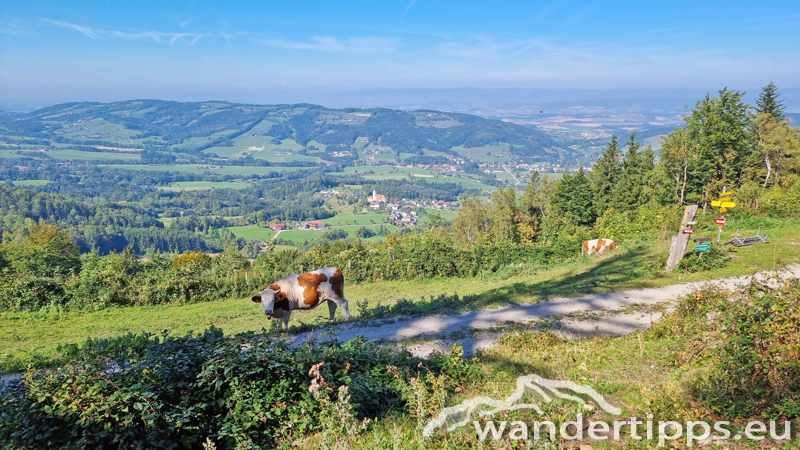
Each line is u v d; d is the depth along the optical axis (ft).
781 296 24.16
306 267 96.78
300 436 21.91
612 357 30.17
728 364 22.26
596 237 114.62
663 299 46.96
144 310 73.56
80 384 21.12
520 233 192.34
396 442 19.92
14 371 36.63
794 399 19.33
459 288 80.48
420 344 38.34
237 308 74.33
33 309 69.46
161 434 20.36
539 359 31.24
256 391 22.70
